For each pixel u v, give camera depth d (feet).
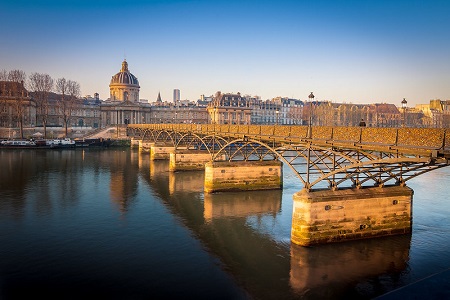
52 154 242.37
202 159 174.81
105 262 67.77
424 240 74.74
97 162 204.64
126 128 387.75
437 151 48.88
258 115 565.94
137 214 99.19
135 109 505.25
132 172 169.89
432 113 475.72
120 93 553.23
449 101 536.42
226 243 77.00
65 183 140.97
